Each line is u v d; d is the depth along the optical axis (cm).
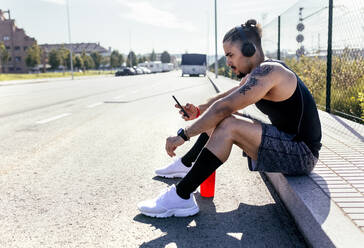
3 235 196
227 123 199
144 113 734
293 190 210
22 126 570
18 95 1257
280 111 200
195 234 196
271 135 199
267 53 1298
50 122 612
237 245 183
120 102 973
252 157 210
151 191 266
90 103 946
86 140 460
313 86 759
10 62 8475
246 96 188
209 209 232
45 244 185
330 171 244
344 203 187
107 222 212
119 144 435
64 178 300
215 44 2956
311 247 175
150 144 434
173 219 217
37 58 6681
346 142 346
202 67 4062
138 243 186
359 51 522
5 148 414
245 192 263
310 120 201
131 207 236
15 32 8475
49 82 2631
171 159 362
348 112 568
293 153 203
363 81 568
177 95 1212
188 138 198
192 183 211
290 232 198
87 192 265
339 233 155
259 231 199
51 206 238
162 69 7506
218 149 201
